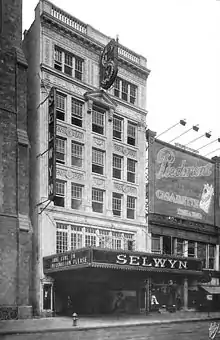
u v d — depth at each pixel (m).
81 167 34.25
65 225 32.16
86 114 35.12
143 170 39.34
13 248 27.91
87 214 33.47
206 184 45.69
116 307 32.19
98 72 36.53
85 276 31.42
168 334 22.02
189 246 42.59
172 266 31.97
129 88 39.75
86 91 35.31
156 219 39.22
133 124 39.72
